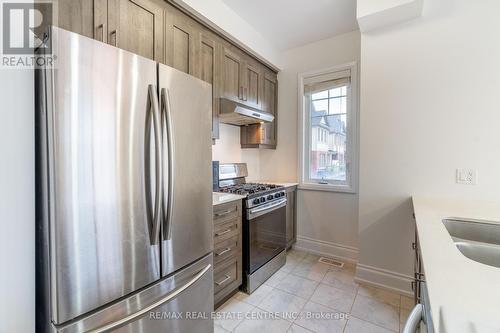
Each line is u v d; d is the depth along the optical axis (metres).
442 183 1.93
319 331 1.65
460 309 0.53
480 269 0.72
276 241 2.55
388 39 2.11
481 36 1.77
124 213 1.03
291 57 3.15
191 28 1.95
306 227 3.08
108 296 0.98
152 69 1.14
